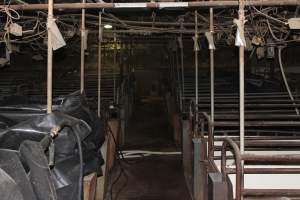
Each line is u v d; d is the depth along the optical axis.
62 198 2.36
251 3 3.51
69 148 2.69
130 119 12.74
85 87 9.56
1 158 1.90
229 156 3.57
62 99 4.07
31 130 2.60
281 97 6.48
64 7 3.63
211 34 4.25
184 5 3.59
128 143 9.44
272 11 4.89
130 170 7.05
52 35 3.25
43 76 11.17
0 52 6.85
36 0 4.65
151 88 17.20
